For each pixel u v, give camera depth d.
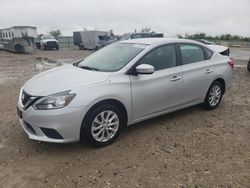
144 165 3.90
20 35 32.56
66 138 4.04
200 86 5.70
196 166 3.88
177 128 5.20
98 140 4.34
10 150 4.33
